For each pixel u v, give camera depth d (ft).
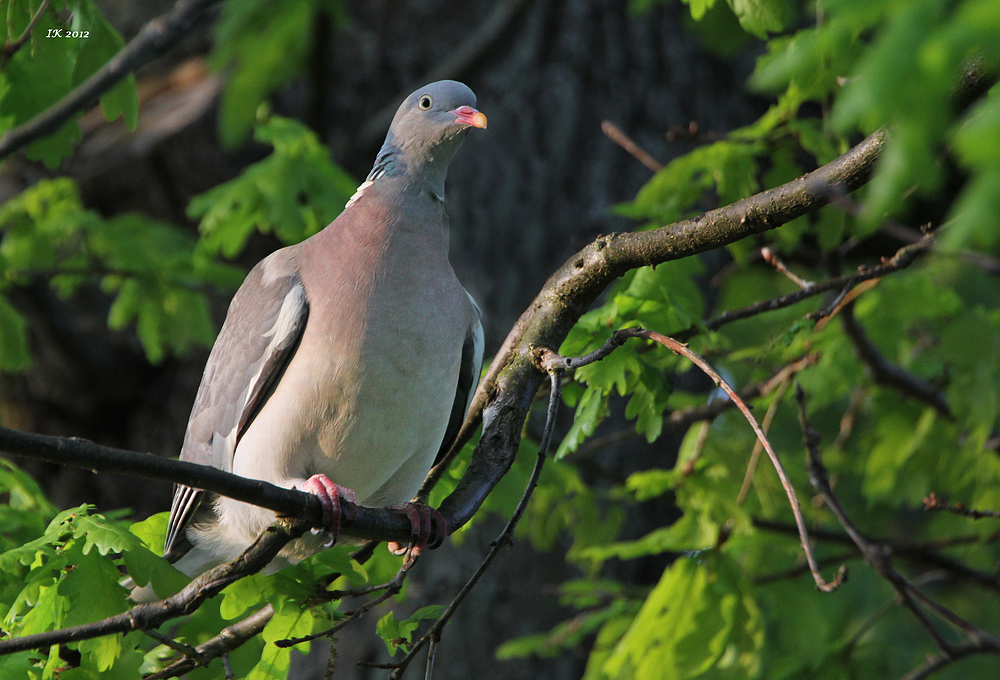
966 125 8.84
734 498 29.68
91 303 40.60
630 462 39.27
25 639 16.05
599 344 23.30
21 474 26.05
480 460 19.97
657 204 29.94
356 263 21.17
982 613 51.31
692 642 27.94
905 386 31.89
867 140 16.67
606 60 41.14
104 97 22.95
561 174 39.78
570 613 37.70
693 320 24.29
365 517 18.74
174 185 40.27
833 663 32.19
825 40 8.72
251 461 21.84
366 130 37.65
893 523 47.78
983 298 49.49
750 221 18.24
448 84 23.13
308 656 36.09
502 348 21.54
